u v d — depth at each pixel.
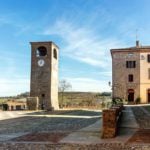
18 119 32.62
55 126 23.86
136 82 81.31
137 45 85.81
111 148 13.39
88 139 16.14
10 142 15.20
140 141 15.14
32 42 67.00
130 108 51.91
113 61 82.88
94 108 71.19
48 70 66.31
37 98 62.06
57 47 71.06
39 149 13.27
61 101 87.25
